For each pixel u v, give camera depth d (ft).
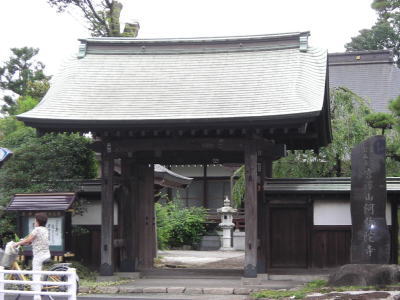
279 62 58.85
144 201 61.62
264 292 46.09
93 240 59.06
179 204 117.91
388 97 125.08
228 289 48.88
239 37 61.82
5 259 42.22
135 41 63.16
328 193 55.06
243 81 56.75
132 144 54.49
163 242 102.83
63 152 60.34
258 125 50.16
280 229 56.59
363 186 49.03
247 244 51.78
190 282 53.47
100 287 50.21
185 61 61.31
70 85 57.88
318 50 59.82
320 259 55.62
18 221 53.36
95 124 51.06
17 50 141.28
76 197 56.65
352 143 75.56
